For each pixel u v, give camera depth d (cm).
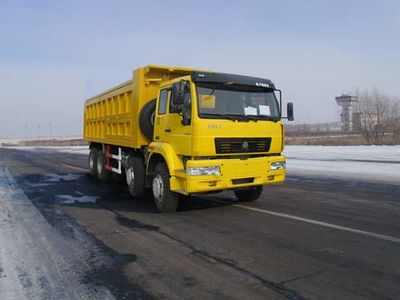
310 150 3031
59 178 1572
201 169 740
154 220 775
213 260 524
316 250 556
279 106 858
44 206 945
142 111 955
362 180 1346
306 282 443
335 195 1038
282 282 444
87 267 506
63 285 448
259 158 805
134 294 421
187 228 702
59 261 531
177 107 775
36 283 455
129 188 1059
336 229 671
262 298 404
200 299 405
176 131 794
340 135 6131
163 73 990
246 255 541
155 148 860
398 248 561
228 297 408
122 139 1124
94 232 685
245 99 805
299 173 1608
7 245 607
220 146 755
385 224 704
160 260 530
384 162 1947
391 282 439
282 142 851
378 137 4588
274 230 671
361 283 438
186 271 486
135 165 1024
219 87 775
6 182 1443
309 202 937
